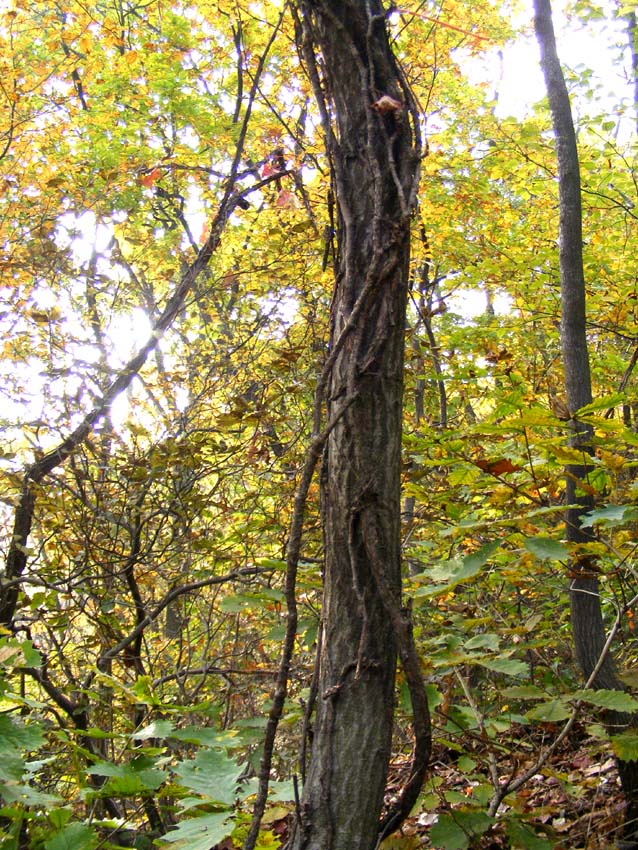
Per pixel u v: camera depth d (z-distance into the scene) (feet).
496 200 24.29
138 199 24.45
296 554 6.30
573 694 7.98
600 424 7.82
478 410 27.17
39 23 23.40
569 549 8.39
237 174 15.51
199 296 17.10
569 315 11.75
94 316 18.15
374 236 6.70
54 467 15.46
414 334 17.62
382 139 6.94
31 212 18.30
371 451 6.54
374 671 6.36
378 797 6.21
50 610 14.05
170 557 14.99
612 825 10.00
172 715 12.91
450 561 8.39
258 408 13.83
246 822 6.52
